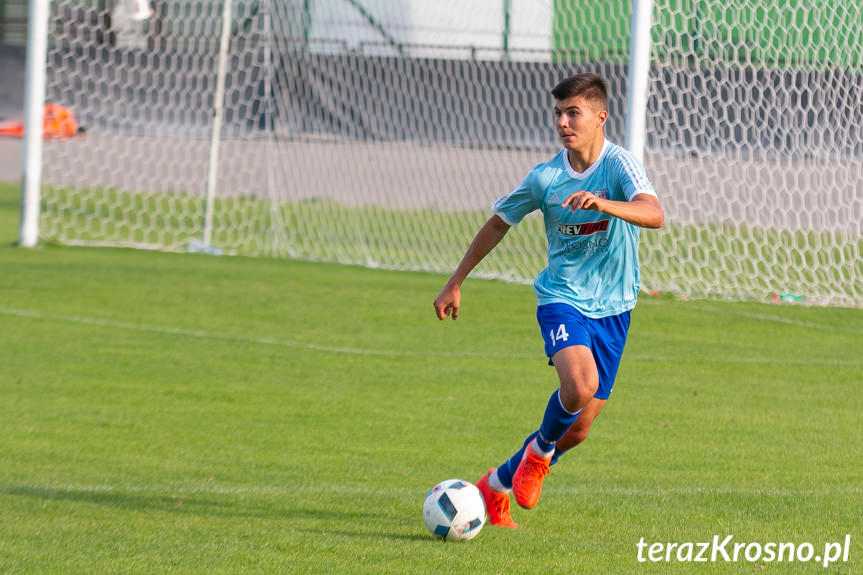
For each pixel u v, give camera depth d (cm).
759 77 4300
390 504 1712
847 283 4216
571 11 5497
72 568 1372
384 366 2816
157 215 5988
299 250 4950
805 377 2775
